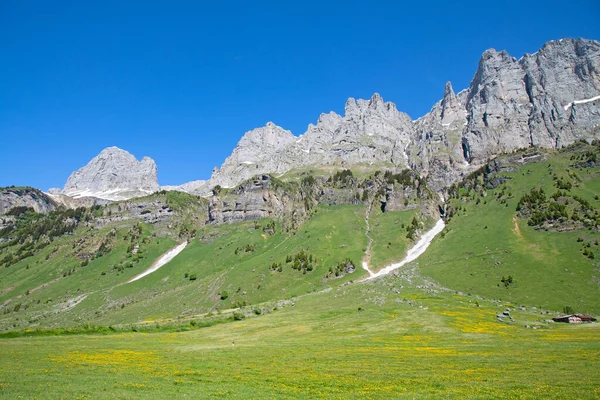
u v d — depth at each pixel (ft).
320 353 225.15
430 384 139.85
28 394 131.03
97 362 200.85
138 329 396.98
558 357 186.09
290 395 129.59
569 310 513.04
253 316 494.18
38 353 232.32
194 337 337.72
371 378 153.28
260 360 203.72
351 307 463.83
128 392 134.00
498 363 176.76
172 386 143.64
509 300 575.79
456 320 355.36
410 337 289.12
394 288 597.52
